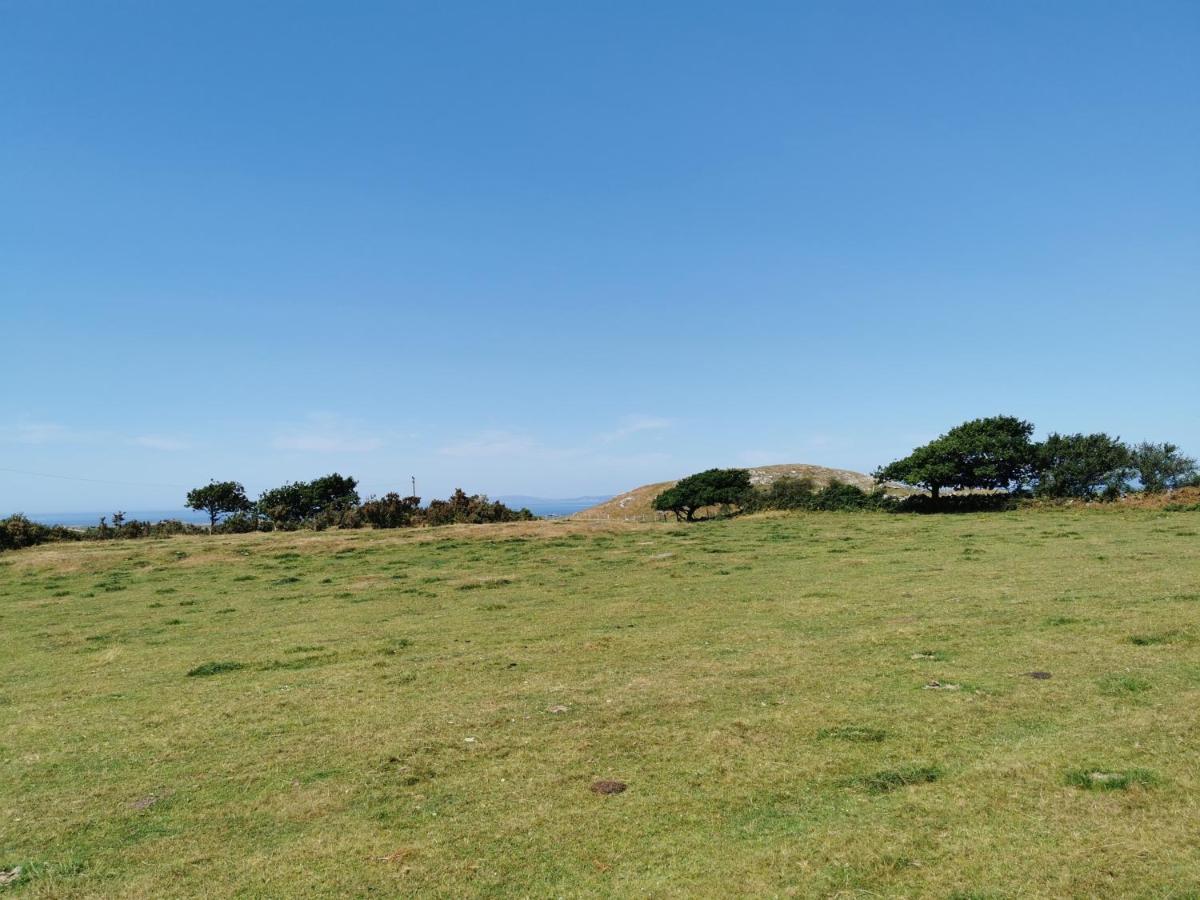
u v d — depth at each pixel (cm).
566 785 809
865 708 1005
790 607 1802
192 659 1573
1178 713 906
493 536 4066
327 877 639
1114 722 895
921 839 648
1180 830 632
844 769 809
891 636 1411
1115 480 4872
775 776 802
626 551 3331
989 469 4866
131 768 927
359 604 2225
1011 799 711
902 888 576
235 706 1179
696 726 974
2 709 1249
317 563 3341
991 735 881
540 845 680
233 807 796
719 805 741
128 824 767
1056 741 846
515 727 1009
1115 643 1258
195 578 3044
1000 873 588
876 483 5669
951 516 4409
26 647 1812
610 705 1085
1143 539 2762
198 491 6706
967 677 1119
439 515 5559
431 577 2744
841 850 637
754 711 1022
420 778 848
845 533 3650
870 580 2153
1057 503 4591
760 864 623
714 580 2347
